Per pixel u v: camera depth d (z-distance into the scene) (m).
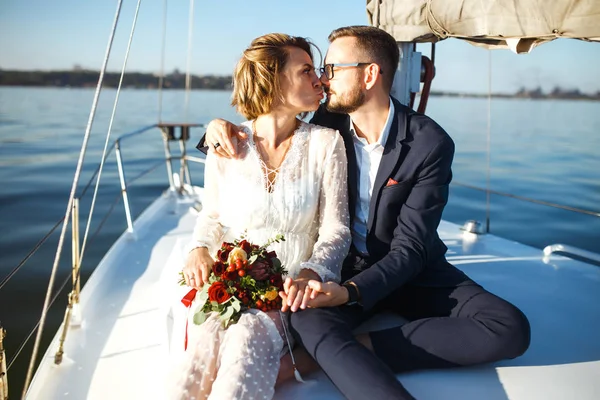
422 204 2.15
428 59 2.93
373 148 2.24
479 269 2.93
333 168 2.20
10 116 28.61
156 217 4.04
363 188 2.28
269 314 1.93
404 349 1.96
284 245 2.16
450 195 10.66
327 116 2.44
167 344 2.15
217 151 2.18
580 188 11.14
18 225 8.48
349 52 2.15
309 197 2.16
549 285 2.73
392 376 1.71
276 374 1.80
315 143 2.21
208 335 1.83
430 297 2.21
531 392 1.88
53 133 21.33
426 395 1.86
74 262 2.47
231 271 1.90
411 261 2.08
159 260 3.22
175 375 1.78
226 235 2.23
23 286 6.12
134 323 2.49
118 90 2.04
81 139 19.50
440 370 2.01
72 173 12.92
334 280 2.05
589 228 8.35
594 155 14.99
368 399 1.67
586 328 2.31
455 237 3.45
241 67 2.15
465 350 1.94
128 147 17.45
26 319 5.34
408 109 2.28
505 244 3.32
